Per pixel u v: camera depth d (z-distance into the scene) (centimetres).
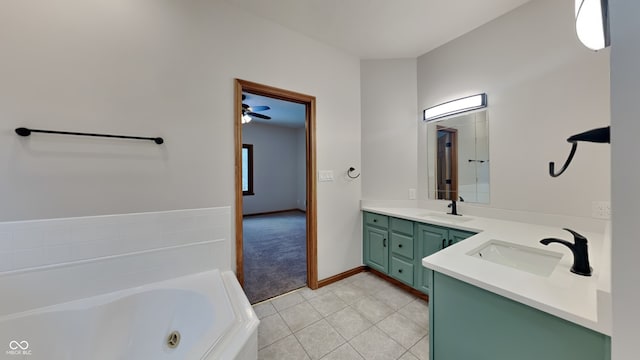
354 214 271
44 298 133
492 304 92
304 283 249
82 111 139
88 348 129
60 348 125
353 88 269
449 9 195
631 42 43
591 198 160
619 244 46
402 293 230
